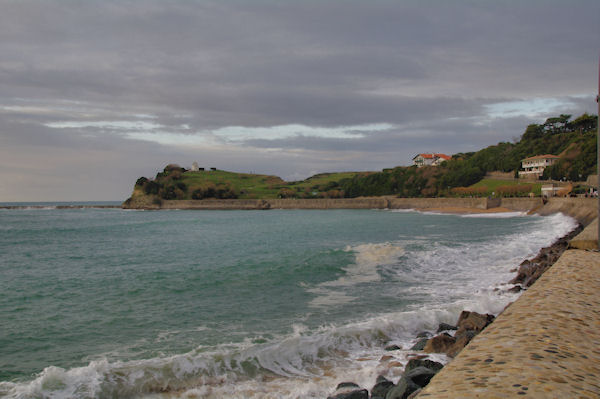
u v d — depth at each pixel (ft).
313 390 24.52
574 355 12.94
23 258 86.17
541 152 372.79
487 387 10.43
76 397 24.12
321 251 86.33
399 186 463.01
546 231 128.26
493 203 311.47
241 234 143.95
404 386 21.08
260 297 49.14
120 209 538.47
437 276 60.75
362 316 40.78
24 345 33.45
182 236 139.23
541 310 19.13
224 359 29.27
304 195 511.81
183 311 43.24
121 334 36.04
